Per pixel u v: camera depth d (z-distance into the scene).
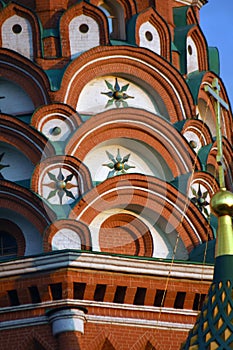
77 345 59.78
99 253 60.16
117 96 63.84
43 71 63.38
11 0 64.56
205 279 61.47
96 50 63.81
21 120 62.75
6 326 60.47
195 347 51.34
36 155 62.66
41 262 60.09
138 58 64.31
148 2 65.62
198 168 64.62
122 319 60.62
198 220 63.69
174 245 63.44
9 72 63.66
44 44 64.00
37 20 64.06
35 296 60.44
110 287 60.41
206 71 66.12
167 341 61.03
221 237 52.38
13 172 62.97
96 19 64.19
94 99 63.75
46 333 60.12
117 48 64.06
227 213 52.50
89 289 60.16
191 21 67.00
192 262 61.38
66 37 64.00
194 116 65.12
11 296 60.56
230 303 51.47
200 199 64.38
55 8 64.38
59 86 63.28
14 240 62.62
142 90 64.62
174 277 61.16
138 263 60.66
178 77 64.94
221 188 53.31
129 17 65.06
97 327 60.28
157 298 61.19
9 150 63.16
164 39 65.38
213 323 51.41
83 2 64.12
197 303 61.59
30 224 62.50
